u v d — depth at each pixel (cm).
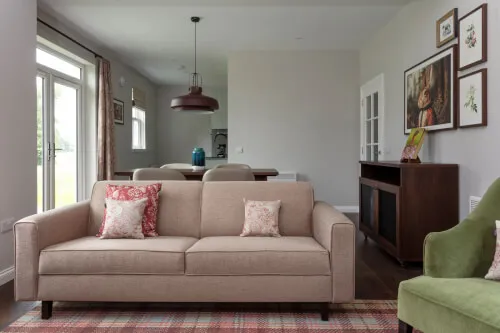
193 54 696
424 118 420
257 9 480
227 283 253
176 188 326
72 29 549
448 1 374
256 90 688
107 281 254
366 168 507
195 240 297
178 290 254
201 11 485
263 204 308
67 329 243
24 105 359
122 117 752
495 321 153
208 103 464
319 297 251
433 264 205
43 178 509
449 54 368
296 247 259
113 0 432
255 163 691
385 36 551
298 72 688
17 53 349
